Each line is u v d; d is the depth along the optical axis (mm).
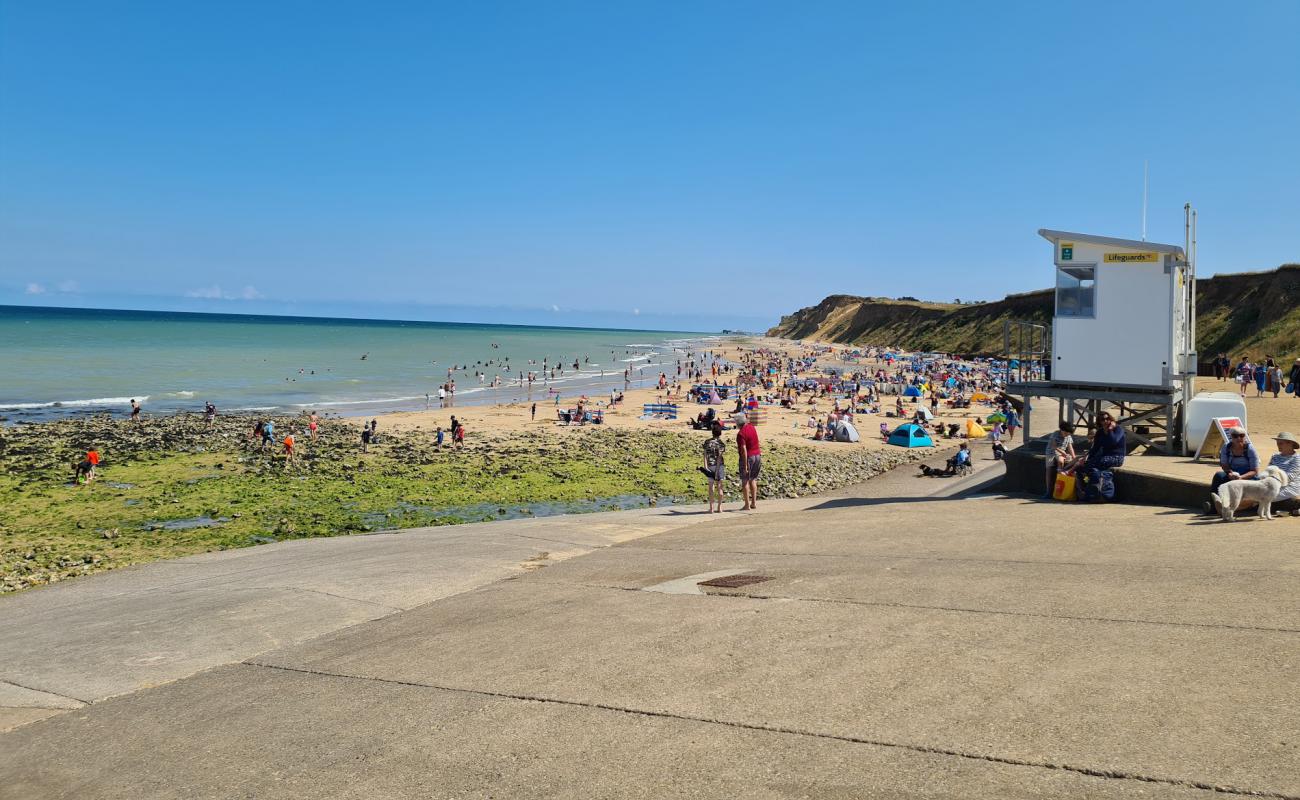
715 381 79625
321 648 7469
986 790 4020
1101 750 4316
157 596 10320
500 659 6648
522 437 40719
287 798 4531
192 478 28438
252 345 133625
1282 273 71500
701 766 4527
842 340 193375
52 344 117062
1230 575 7594
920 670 5664
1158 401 16781
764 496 25766
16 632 8938
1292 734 4332
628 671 6105
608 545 12641
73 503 24062
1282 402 32469
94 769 5152
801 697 5359
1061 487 14203
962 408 56219
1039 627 6434
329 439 39156
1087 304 17375
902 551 10133
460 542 12930
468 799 4355
